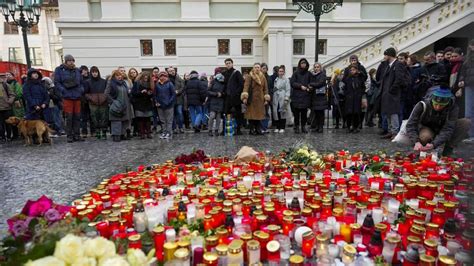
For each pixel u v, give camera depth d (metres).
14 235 1.89
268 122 11.13
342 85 10.00
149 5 17.45
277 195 3.42
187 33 17.53
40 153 7.74
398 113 8.09
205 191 3.60
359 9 17.70
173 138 9.44
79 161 6.58
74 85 9.29
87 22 17.02
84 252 1.63
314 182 3.84
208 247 2.42
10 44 37.12
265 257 2.43
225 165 5.04
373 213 2.95
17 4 12.73
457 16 13.55
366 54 14.13
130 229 2.83
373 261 2.34
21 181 5.11
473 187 1.59
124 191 3.77
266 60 17.83
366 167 4.75
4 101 10.10
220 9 17.72
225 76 9.54
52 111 11.12
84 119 10.41
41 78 9.38
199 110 10.84
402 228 2.73
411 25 13.89
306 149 5.43
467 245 1.67
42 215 2.08
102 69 17.44
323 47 17.91
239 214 3.03
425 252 2.29
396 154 5.56
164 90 9.27
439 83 5.13
